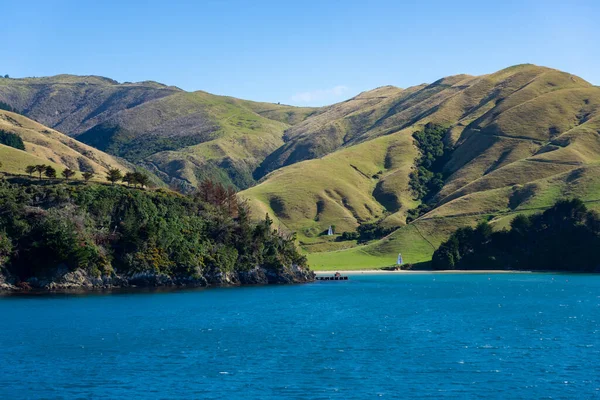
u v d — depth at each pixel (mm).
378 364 68500
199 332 88250
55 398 56344
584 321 99312
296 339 83125
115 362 69000
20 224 136875
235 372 65000
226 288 155375
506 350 75562
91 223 146375
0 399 55938
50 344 78312
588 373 64500
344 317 104688
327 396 57156
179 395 57344
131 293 136000
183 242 157250
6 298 122062
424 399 56344
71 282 136875
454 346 78188
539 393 57969
